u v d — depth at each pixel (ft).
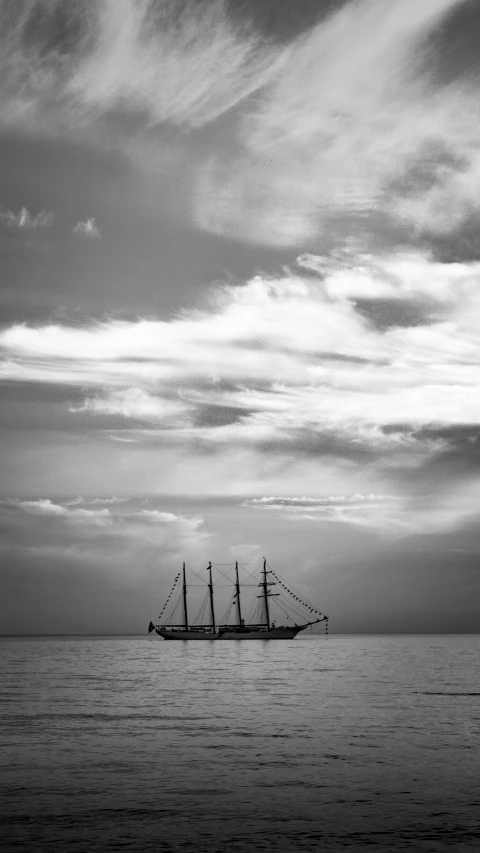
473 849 146.51
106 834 155.63
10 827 159.94
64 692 445.37
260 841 151.33
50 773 208.74
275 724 300.81
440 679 548.72
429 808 172.96
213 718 320.29
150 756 232.53
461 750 240.94
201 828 159.33
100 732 280.51
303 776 204.33
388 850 146.10
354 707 359.87
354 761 223.71
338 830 157.89
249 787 192.65
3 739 264.31
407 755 232.53
